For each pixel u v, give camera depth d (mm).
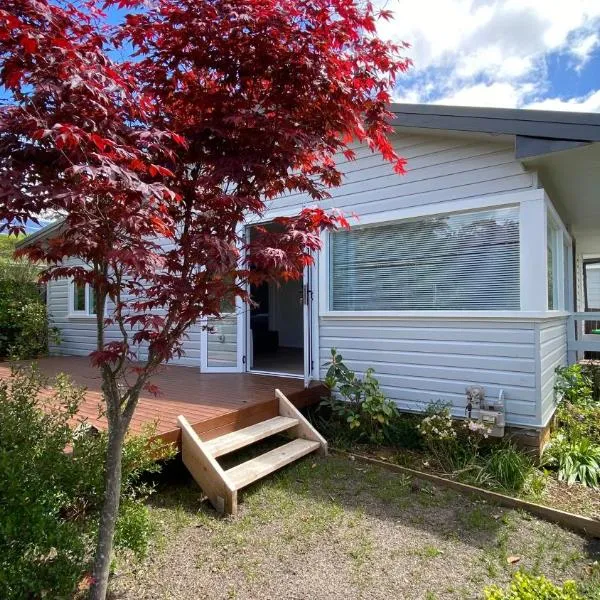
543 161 4137
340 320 5488
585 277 14273
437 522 3021
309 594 2256
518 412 4246
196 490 3443
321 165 2561
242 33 1975
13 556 1790
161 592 2244
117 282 1938
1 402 2410
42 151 1622
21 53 1576
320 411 5180
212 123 2049
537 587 1729
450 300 4707
